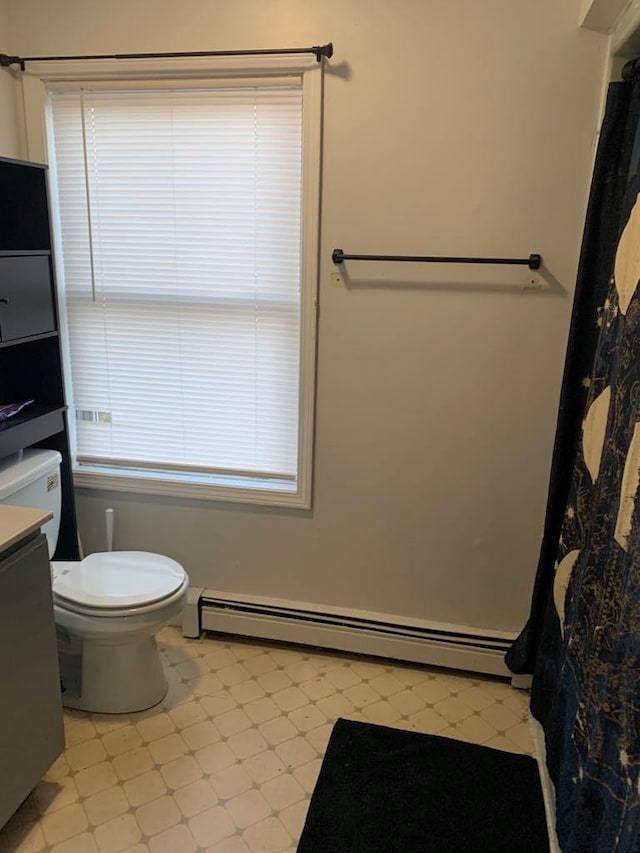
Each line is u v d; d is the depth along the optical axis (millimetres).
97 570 2086
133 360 2420
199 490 2422
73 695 2086
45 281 2104
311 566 2426
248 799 1758
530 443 2148
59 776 1815
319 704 2141
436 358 2139
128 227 2285
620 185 1707
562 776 1597
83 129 2225
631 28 1602
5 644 1499
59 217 2326
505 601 2305
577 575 1722
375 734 2010
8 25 2145
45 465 2133
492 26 1863
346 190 2059
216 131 2139
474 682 2291
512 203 1976
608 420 1544
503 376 2111
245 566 2484
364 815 1721
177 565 2156
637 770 1104
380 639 2350
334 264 2123
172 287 2312
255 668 2320
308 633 2404
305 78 1995
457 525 2270
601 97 1851
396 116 1975
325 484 2328
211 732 2000
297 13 1960
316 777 1838
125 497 2508
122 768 1849
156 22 2051
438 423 2191
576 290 1850
